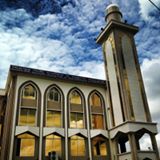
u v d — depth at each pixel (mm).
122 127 27688
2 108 32562
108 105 32406
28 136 25812
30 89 28797
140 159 25375
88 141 28641
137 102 29672
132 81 31047
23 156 24531
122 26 34469
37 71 29562
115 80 31797
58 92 30453
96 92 32938
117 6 38375
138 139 28891
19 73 28500
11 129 25047
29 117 27031
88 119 30234
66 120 28781
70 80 31219
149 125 27891
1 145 28531
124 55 32656
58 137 27422
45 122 27422
